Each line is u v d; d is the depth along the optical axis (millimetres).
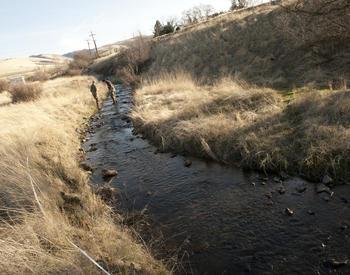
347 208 6426
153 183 9227
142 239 6617
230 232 6438
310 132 8711
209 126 10945
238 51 23781
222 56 24656
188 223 7012
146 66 36812
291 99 11781
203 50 27781
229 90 13945
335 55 15883
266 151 8812
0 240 5586
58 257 5457
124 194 8844
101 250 5867
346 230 5824
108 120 18219
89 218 7164
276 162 8438
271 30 23188
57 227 6266
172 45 34750
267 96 12195
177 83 20734
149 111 15227
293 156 8391
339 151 7836
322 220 6227
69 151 12203
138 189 9008
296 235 5973
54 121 16016
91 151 13094
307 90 12555
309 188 7402
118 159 11625
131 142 13336
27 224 6246
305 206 6770
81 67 64188
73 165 10422
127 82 33688
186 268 5703
